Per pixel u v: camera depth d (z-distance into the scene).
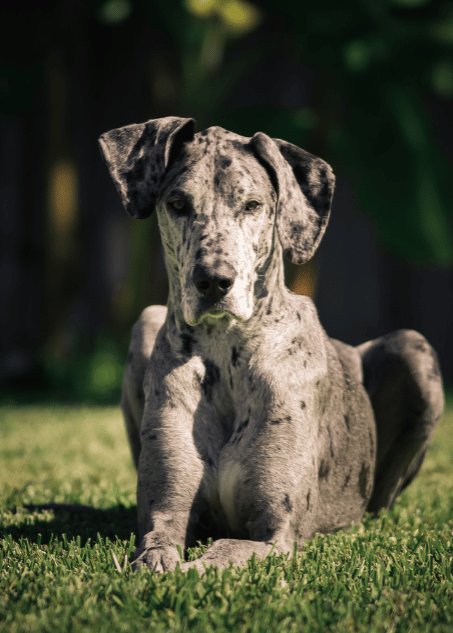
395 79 15.83
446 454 9.04
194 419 4.62
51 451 8.99
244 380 4.64
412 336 5.92
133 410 5.35
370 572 3.76
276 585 3.43
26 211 25.09
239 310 4.27
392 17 16.41
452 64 15.86
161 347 4.84
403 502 6.29
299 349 4.78
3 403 15.66
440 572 3.86
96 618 3.00
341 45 15.95
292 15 16.34
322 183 4.84
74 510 5.71
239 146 4.67
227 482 4.53
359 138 15.86
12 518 5.33
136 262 18.47
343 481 5.26
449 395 16.39
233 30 16.77
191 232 4.42
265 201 4.61
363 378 5.98
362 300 24.72
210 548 3.94
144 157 4.70
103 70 20.27
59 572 3.64
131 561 3.96
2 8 19.75
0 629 2.92
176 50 18.17
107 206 23.89
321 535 4.80
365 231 24.55
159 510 4.45
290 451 4.47
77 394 17.23
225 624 2.96
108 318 20.39
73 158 19.09
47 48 20.23
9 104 22.53
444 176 16.31
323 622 3.02
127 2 17.30
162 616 3.04
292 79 21.83
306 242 4.70
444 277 24.11
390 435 5.95
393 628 3.02
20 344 24.80
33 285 25.19
